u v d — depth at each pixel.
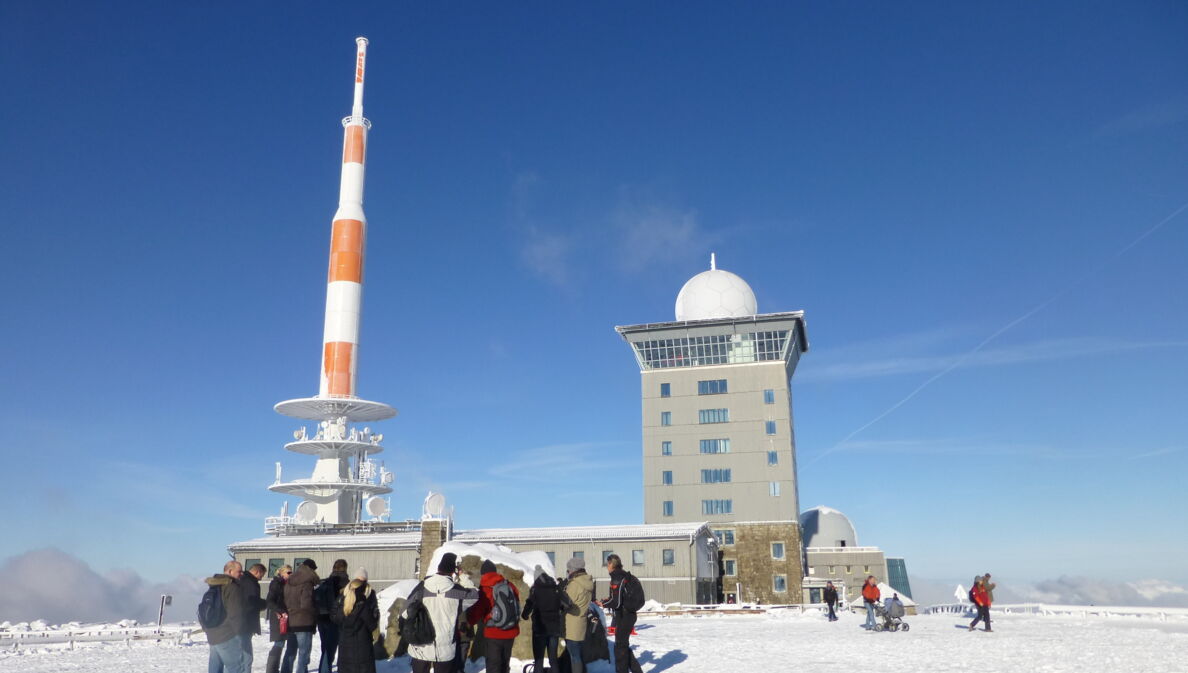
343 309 78.19
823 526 96.38
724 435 87.62
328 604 16.00
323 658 16.41
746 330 90.25
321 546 67.75
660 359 92.06
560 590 14.70
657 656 22.00
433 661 12.79
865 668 18.92
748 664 19.88
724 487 85.88
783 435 86.06
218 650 13.77
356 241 79.81
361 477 78.75
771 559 82.31
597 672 17.31
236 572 14.40
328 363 77.44
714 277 99.00
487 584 13.32
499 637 12.95
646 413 90.50
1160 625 41.75
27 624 50.03
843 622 44.97
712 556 77.75
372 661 14.65
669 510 86.50
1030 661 20.55
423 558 65.69
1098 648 24.36
